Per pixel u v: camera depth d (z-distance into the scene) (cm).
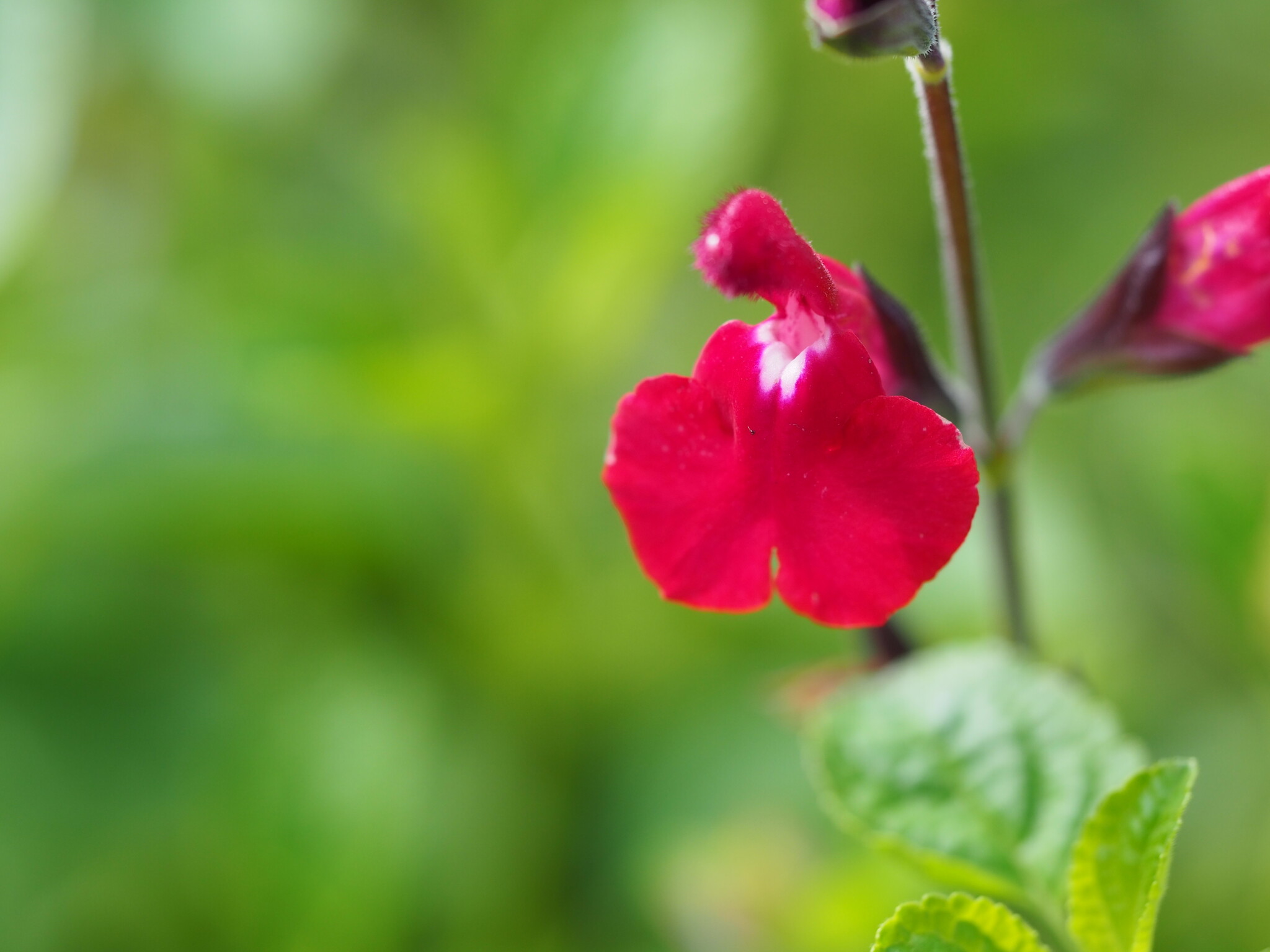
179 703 25
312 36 30
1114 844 19
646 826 26
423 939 25
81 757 25
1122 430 31
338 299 26
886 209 32
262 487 25
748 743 26
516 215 26
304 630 26
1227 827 25
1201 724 26
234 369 26
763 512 19
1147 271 21
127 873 25
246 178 29
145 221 29
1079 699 21
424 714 26
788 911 24
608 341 28
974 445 21
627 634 27
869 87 32
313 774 25
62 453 25
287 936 24
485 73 30
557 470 28
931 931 19
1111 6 36
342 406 26
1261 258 21
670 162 26
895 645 22
